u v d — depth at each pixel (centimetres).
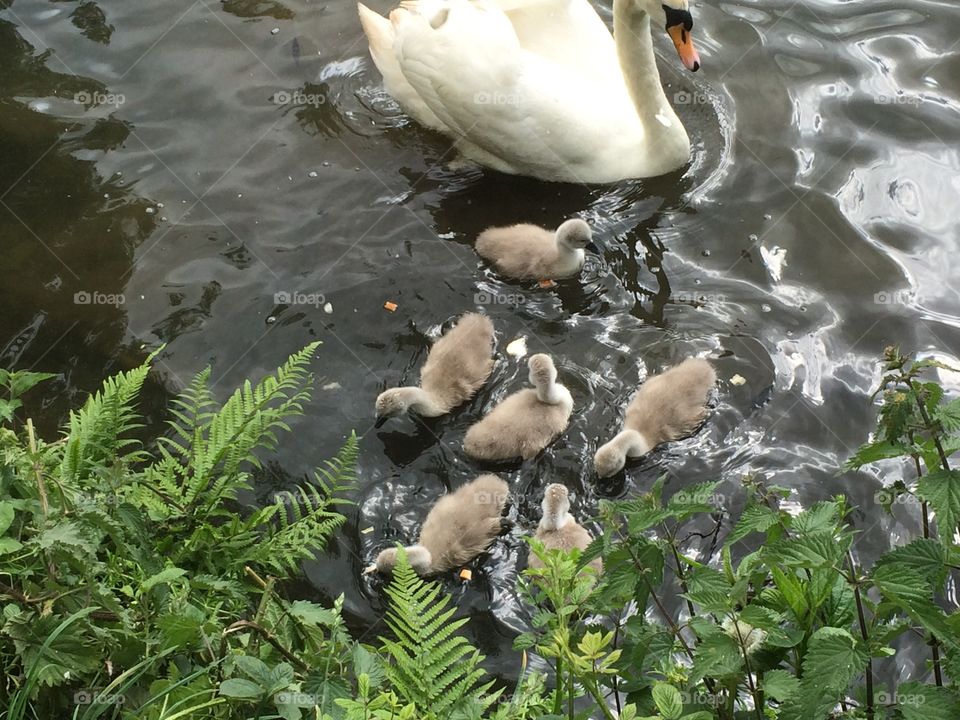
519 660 260
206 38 365
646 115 329
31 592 199
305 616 206
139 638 203
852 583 167
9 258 324
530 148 330
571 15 347
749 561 182
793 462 285
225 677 195
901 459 282
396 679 197
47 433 293
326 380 303
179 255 324
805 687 164
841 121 340
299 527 247
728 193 330
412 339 310
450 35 327
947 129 337
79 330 311
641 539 187
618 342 308
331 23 367
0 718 193
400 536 280
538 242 317
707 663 174
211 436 250
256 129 347
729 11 362
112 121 350
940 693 172
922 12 359
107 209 333
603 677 200
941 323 304
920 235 319
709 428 292
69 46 366
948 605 258
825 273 314
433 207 332
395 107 350
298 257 323
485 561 276
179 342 309
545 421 291
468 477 289
